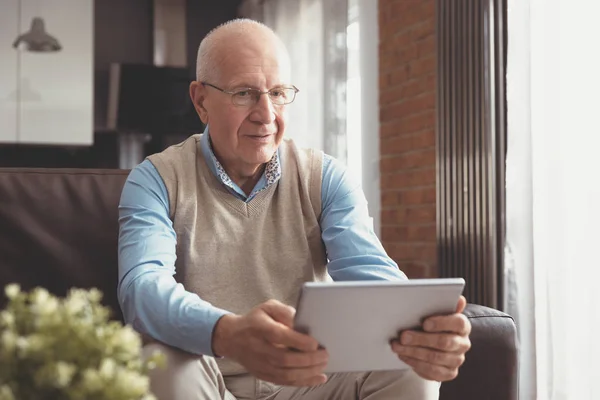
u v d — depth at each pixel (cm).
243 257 162
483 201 295
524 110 272
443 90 333
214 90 163
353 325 117
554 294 259
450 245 326
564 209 256
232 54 163
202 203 164
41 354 72
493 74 291
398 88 398
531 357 265
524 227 270
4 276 167
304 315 113
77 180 177
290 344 115
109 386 71
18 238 169
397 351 123
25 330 77
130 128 415
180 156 167
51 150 407
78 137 409
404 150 393
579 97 250
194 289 159
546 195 264
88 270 170
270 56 164
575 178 252
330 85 413
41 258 168
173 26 419
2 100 401
